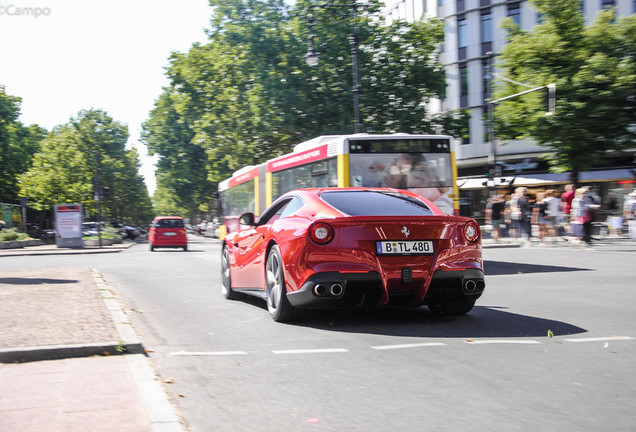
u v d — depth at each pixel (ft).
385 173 43.80
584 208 74.02
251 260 25.75
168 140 179.63
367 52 110.01
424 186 44.47
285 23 109.70
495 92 94.22
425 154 44.73
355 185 43.24
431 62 115.55
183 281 40.40
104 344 16.88
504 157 135.95
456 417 11.51
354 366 15.69
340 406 12.32
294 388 13.69
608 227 94.58
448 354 16.90
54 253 94.32
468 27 144.25
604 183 121.90
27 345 16.79
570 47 86.69
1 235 115.75
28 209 201.26
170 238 104.32
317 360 16.43
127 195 262.26
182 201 204.64
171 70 134.62
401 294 21.16
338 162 43.55
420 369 15.25
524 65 89.71
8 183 187.52
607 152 87.86
